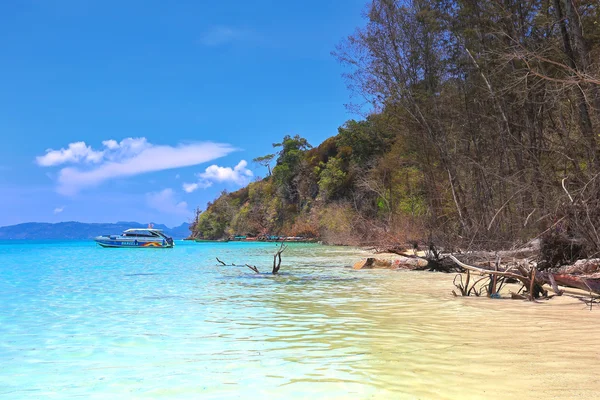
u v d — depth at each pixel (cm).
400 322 596
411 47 2162
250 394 312
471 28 1773
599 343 439
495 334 500
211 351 450
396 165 3441
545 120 1482
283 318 645
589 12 1260
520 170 1507
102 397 316
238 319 643
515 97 1561
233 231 8212
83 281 1287
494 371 346
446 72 2098
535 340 461
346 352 430
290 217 7100
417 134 2236
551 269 983
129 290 1045
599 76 1019
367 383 325
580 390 293
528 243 1281
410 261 1644
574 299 769
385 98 2231
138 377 364
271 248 4322
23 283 1234
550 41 1351
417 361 385
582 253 976
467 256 1438
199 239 9744
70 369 393
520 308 695
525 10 1527
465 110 1998
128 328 586
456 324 571
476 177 1983
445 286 1068
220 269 1745
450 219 2200
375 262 1712
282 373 362
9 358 436
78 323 627
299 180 7162
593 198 972
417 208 2989
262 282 1212
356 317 643
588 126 1159
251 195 8456
